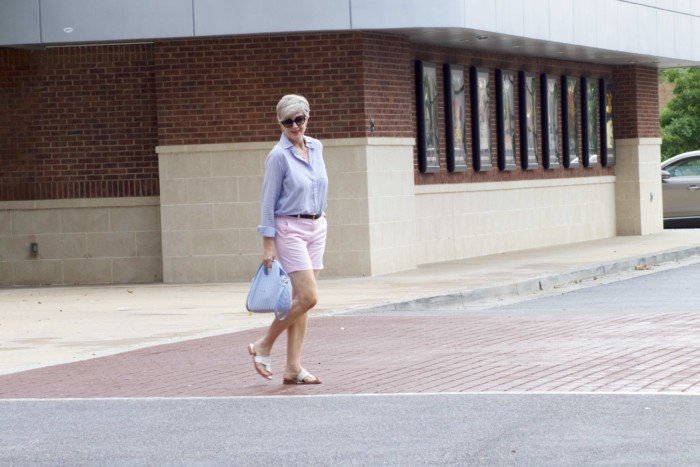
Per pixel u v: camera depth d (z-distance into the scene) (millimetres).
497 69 32000
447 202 29812
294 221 13148
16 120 26562
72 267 26500
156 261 26297
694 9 37406
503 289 23281
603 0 32156
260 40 25406
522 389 12625
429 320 18844
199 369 14641
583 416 11133
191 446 10492
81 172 26375
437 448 10070
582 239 36188
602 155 37438
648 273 27359
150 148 26203
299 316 13258
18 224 26641
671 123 58188
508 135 32500
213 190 25688
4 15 25422
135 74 26125
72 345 16938
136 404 12547
